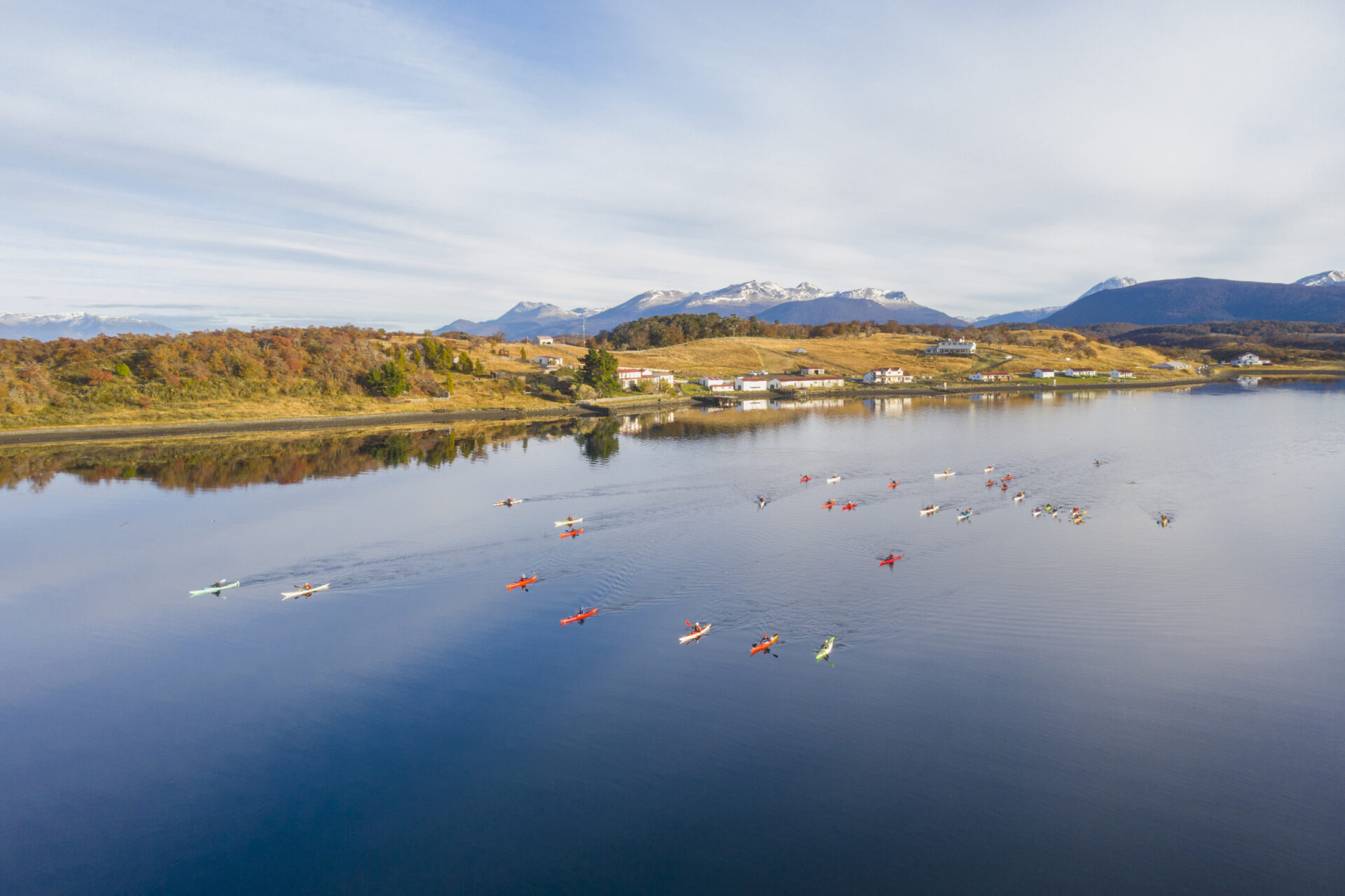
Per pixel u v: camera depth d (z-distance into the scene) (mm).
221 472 134375
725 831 39219
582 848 38375
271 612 69875
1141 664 55844
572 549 86688
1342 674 53969
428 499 112562
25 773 45781
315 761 46281
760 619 65188
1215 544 84125
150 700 54156
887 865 36500
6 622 68312
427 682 55688
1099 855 36844
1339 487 110875
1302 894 34281
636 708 51188
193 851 39031
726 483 121375
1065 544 84875
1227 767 43375
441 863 37594
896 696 51781
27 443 164625
